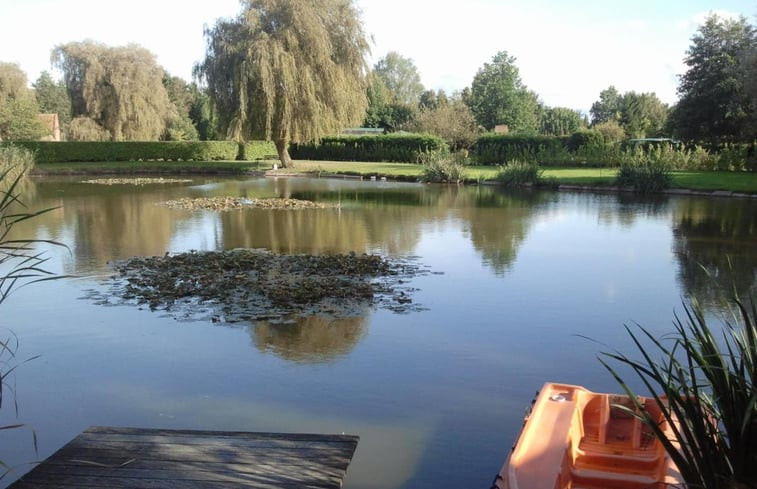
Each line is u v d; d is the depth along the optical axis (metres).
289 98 29.75
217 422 4.48
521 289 8.30
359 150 40.75
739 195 20.44
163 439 4.04
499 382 5.18
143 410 4.68
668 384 2.75
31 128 40.09
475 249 11.29
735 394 2.66
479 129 51.72
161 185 26.19
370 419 4.51
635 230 13.60
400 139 39.56
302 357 5.76
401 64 95.50
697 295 7.93
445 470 3.81
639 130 53.16
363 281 8.71
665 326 6.66
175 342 6.16
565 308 7.37
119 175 32.19
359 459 3.95
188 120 55.56
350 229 13.73
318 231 13.41
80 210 17.00
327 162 39.66
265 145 42.12
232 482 3.47
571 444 3.45
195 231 13.38
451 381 5.19
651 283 8.62
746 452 2.59
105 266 9.67
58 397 4.93
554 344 6.10
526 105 70.19
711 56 33.50
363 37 31.75
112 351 5.93
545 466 3.11
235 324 6.73
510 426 4.39
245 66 28.92
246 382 5.20
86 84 41.22
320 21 30.36
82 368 5.52
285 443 3.97
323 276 8.97
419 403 4.77
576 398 3.97
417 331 6.49
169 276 8.88
